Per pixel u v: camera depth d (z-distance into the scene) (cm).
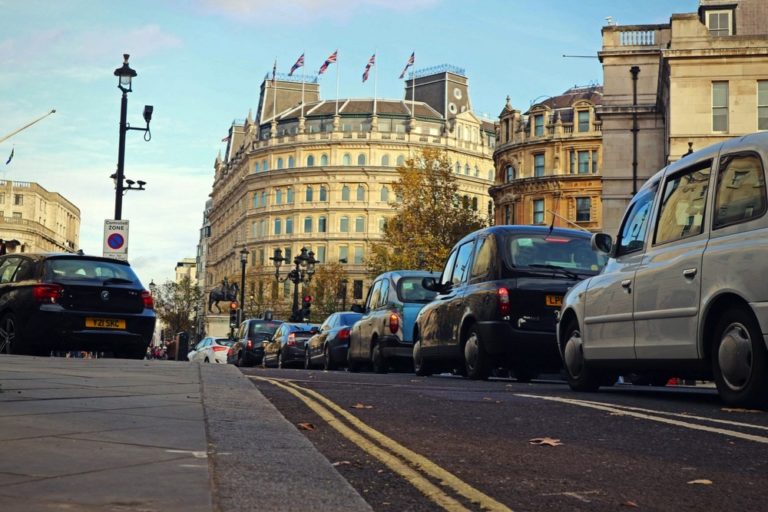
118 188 2417
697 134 4072
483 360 1290
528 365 1311
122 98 2425
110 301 1547
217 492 348
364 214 11750
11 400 640
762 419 683
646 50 4991
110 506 311
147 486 349
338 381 1154
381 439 569
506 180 7669
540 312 1265
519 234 1316
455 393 933
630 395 955
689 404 818
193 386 841
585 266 1308
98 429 511
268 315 4703
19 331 1523
